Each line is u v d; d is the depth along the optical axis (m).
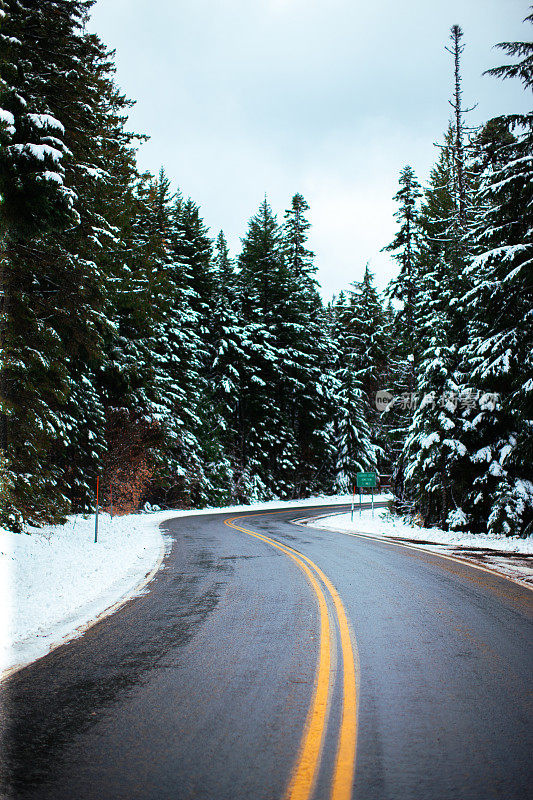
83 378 20.42
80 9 14.07
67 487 20.67
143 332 26.73
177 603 8.44
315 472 51.12
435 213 32.97
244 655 5.93
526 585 9.57
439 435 20.38
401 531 20.80
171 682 5.19
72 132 14.45
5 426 13.18
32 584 9.64
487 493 19.41
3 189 10.27
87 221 15.69
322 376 50.47
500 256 15.54
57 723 4.35
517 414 16.88
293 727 4.22
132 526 21.75
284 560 12.50
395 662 5.65
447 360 20.64
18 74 11.52
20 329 13.34
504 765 3.64
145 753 3.86
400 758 3.74
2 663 5.77
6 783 3.48
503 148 15.52
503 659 5.73
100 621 7.44
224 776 3.54
